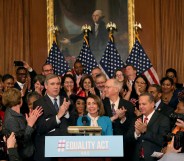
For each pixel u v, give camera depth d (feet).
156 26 39.83
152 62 39.78
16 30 40.14
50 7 40.37
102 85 27.25
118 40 39.86
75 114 23.20
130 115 23.97
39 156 21.67
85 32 39.99
